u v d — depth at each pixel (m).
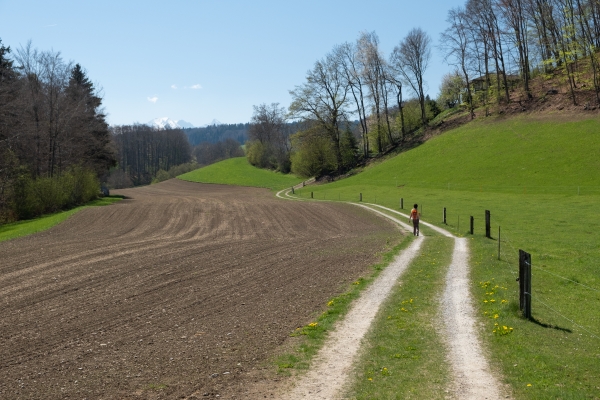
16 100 52.22
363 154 100.69
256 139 148.88
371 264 20.08
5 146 49.97
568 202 43.59
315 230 35.81
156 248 26.27
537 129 73.06
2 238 32.09
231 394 7.86
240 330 11.38
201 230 37.00
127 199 73.44
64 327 12.02
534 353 9.38
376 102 96.38
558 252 21.27
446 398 7.53
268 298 14.60
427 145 85.06
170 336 11.07
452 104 116.12
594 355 9.39
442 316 12.13
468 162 70.00
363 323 11.62
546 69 88.12
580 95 77.12
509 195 51.91
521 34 82.31
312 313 12.73
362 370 8.72
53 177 56.41
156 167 182.50
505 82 85.56
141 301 14.58
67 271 19.61
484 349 9.69
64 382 8.52
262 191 89.38
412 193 60.09
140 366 9.20
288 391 7.91
